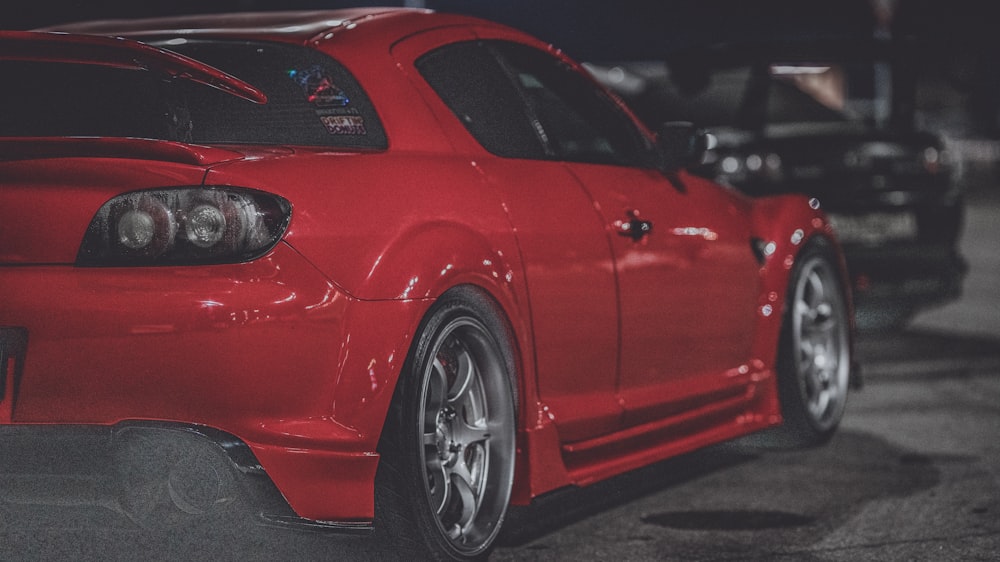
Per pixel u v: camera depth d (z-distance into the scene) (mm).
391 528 3613
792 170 8797
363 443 3443
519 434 4090
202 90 3961
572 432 4309
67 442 3248
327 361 3373
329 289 3381
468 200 3898
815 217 5863
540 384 4145
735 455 5855
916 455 5875
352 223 3482
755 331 5461
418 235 3641
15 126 4039
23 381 3254
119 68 3977
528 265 4047
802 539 4500
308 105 3963
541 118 4547
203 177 3283
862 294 8742
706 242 5023
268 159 3441
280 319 3291
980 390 7555
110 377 3230
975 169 38062
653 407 4711
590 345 4348
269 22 4344
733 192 5543
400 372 3531
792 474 5504
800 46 9117
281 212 3346
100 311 3223
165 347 3217
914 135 8984
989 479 5418
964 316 10906
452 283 3695
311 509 3396
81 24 4523
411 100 4039
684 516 4816
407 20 4328
